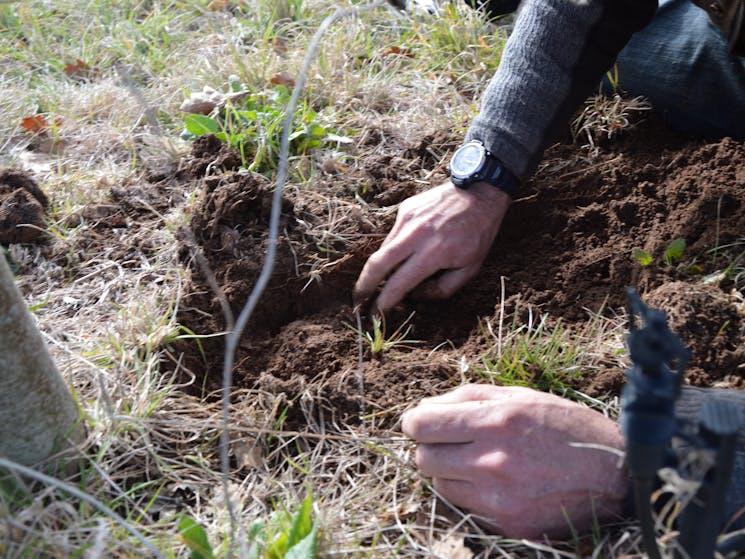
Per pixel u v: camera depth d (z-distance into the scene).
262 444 0.46
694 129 0.66
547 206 0.61
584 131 0.67
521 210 0.61
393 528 0.41
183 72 0.79
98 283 0.57
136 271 0.58
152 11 0.92
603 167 0.63
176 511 0.43
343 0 0.89
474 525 0.40
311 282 0.56
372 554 0.39
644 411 0.28
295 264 0.56
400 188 0.63
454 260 0.53
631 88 0.69
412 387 0.48
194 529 0.37
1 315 0.36
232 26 0.87
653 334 0.27
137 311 0.52
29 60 0.83
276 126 0.66
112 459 0.44
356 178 0.64
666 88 0.66
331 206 0.61
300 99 0.73
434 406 0.40
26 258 0.58
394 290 0.53
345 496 0.43
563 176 0.63
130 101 0.75
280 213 0.58
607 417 0.42
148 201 0.63
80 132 0.73
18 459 0.40
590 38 0.55
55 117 0.74
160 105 0.74
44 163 0.69
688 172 0.61
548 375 0.48
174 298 0.54
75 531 0.38
